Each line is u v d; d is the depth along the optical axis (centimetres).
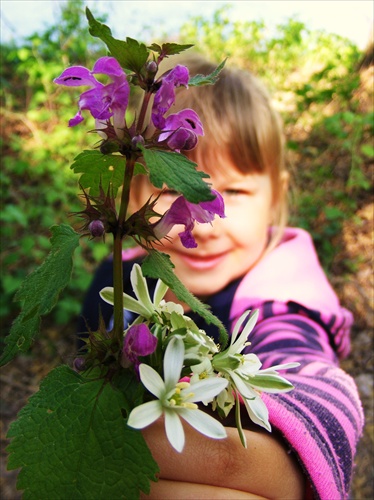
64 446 13
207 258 41
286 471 18
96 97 13
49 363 77
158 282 16
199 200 12
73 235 14
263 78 135
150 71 13
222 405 15
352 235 94
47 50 129
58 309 78
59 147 106
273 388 15
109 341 14
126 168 14
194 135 13
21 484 13
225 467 17
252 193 43
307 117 120
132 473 13
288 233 48
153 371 13
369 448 63
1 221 95
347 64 131
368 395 70
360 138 111
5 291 81
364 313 83
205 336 15
